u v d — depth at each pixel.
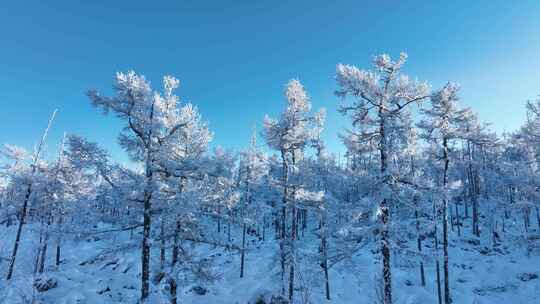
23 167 26.34
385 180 13.95
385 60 14.51
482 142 20.39
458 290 24.70
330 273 27.28
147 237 14.05
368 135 15.13
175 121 17.30
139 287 23.70
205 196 15.02
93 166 13.26
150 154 13.95
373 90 13.93
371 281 25.88
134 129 14.64
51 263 30.28
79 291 21.11
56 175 26.50
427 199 14.70
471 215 43.47
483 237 35.84
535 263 27.59
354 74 14.24
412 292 24.19
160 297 21.61
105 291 22.25
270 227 47.09
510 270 27.09
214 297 23.34
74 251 33.22
